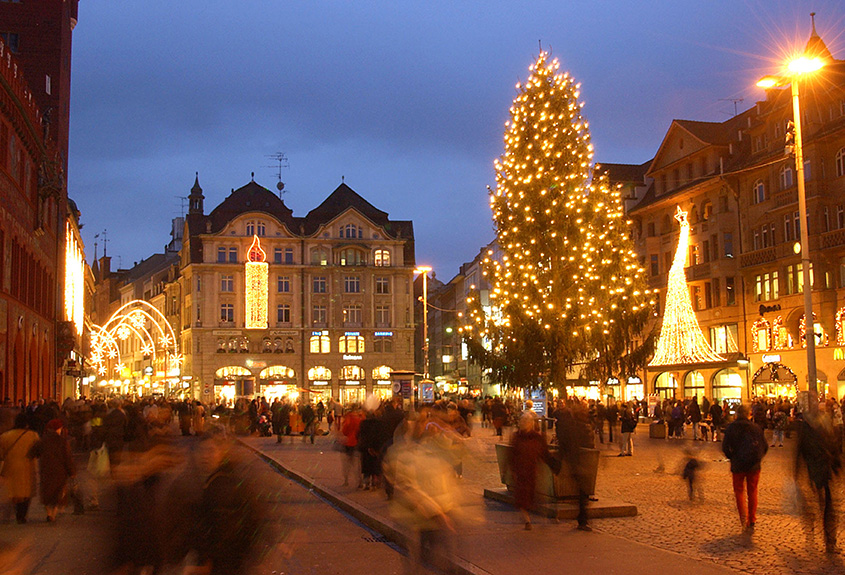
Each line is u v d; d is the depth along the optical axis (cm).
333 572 1148
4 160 3975
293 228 10025
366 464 2092
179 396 9938
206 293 9594
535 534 1377
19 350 4378
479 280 10250
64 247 6334
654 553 1209
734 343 5616
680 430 4109
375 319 9969
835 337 4719
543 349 3027
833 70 4869
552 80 3038
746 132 5609
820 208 4812
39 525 1597
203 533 755
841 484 1969
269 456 3362
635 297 3056
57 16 5862
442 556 1047
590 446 1620
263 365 9619
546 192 2958
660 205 6531
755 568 1112
